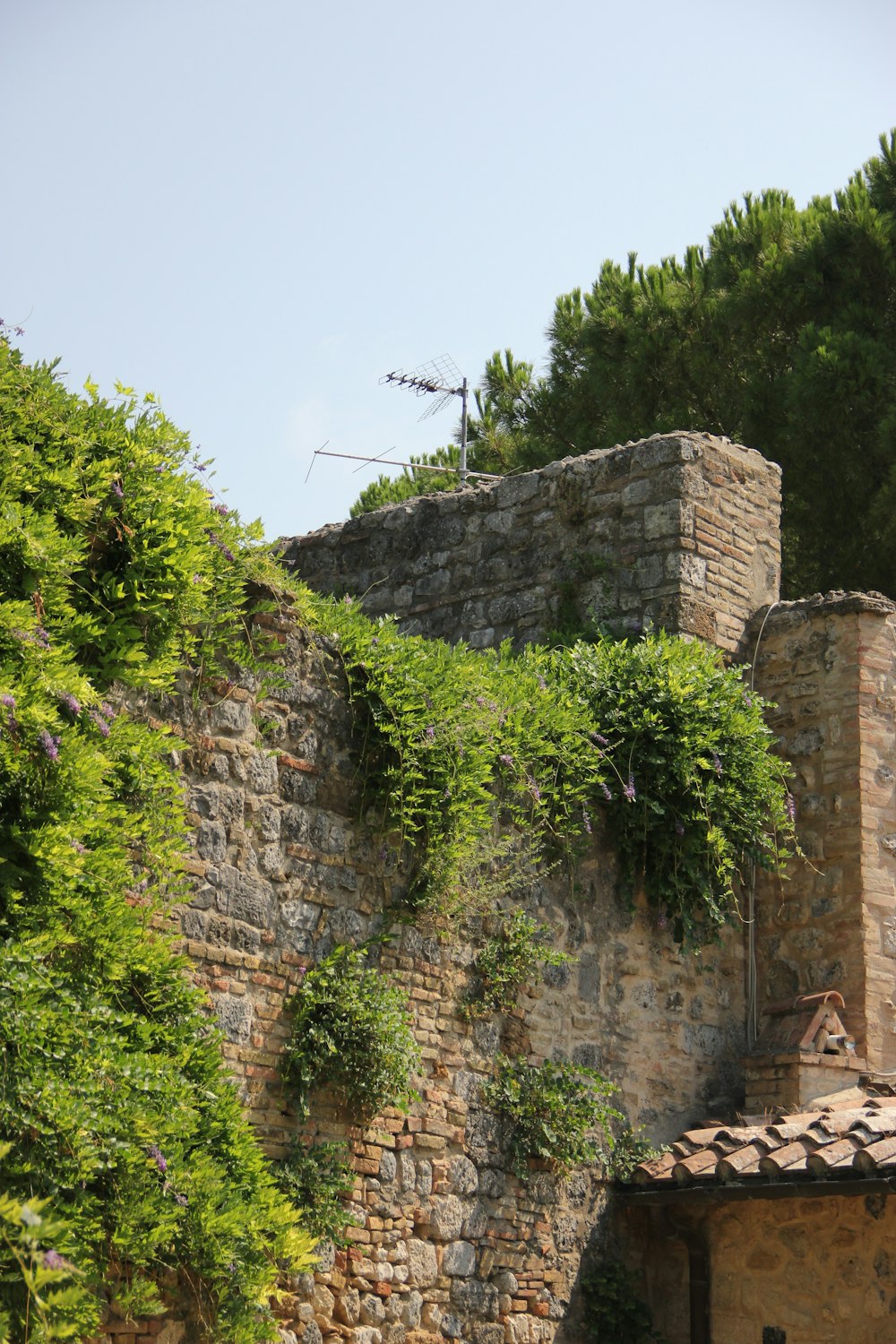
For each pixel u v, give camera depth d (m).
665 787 10.22
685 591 11.30
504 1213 9.02
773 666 11.57
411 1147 8.58
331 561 13.50
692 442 11.63
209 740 7.89
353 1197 8.18
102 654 7.25
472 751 8.89
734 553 11.78
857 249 17.83
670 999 10.42
